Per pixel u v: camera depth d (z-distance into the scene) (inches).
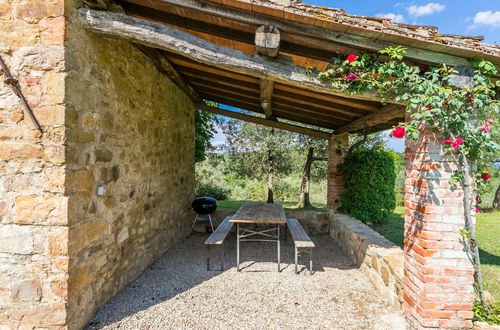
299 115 209.6
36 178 77.5
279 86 141.2
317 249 186.9
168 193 173.2
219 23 94.0
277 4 73.5
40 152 77.2
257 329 88.1
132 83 122.6
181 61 148.6
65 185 77.4
